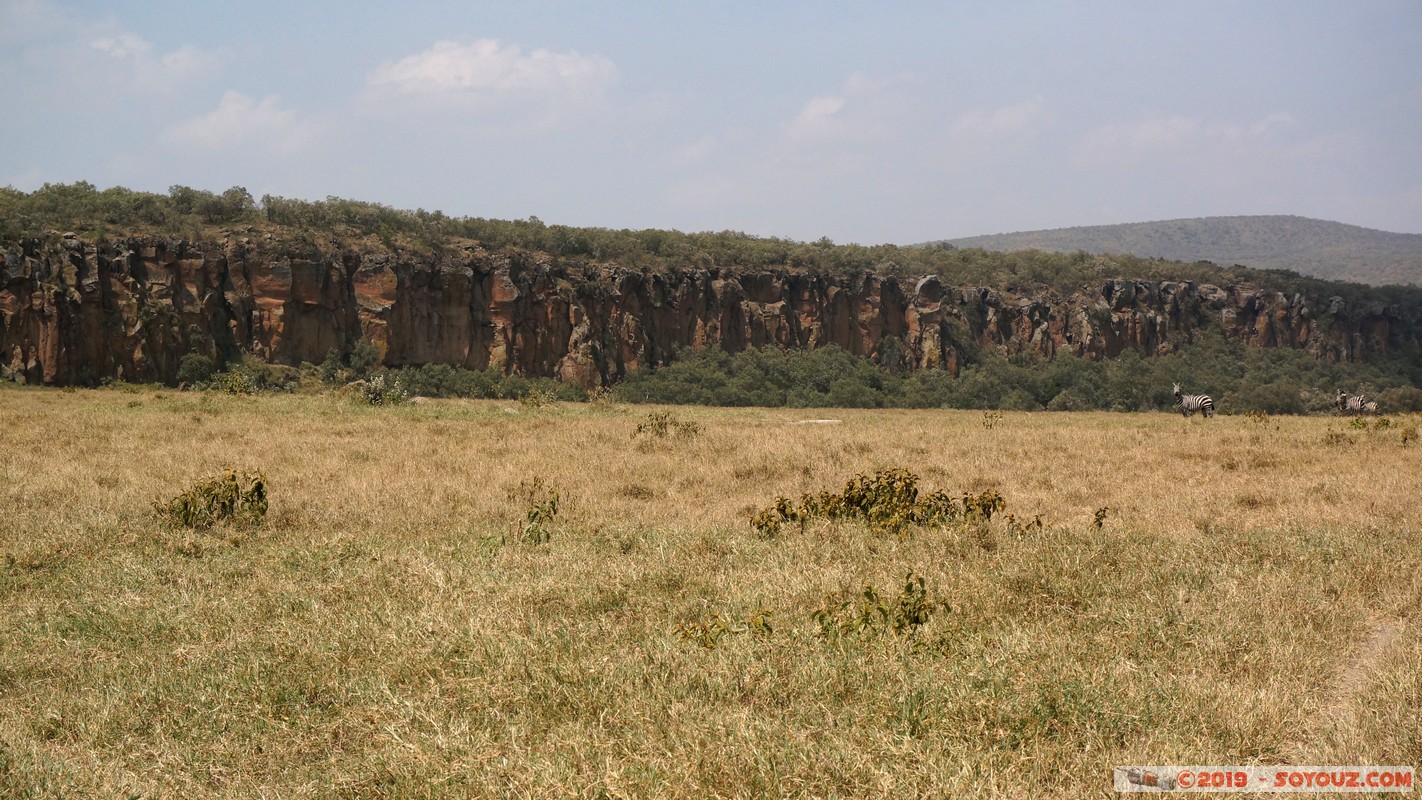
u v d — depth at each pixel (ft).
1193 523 42.11
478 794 17.11
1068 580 29.40
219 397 129.49
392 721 20.20
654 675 22.16
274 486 50.14
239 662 23.71
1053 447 76.59
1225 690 20.93
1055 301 376.48
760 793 17.07
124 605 28.32
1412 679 21.17
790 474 59.72
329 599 29.01
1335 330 400.06
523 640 24.08
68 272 214.28
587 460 64.49
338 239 264.31
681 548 35.04
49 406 111.96
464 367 276.82
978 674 21.48
